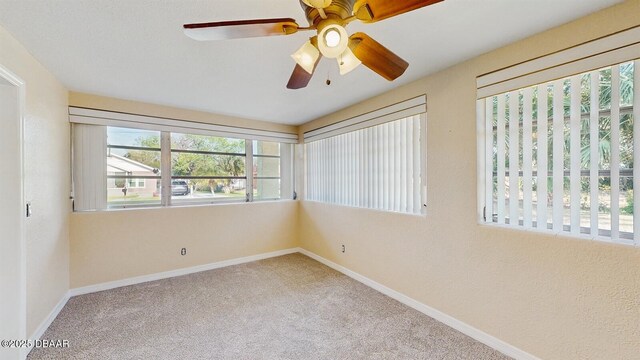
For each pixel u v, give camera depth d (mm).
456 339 2084
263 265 3842
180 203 3576
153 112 3268
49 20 1549
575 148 1619
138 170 3293
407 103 2600
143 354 1918
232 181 3994
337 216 3633
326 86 2656
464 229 2158
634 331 1409
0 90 1775
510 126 1902
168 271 3396
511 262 1879
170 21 1563
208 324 2303
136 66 2186
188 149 3639
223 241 3812
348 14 1137
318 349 1977
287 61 2096
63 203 2648
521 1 1404
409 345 2018
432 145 2387
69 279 2811
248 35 1198
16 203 1804
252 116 3883
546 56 1688
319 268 3713
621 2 1417
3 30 1636
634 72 1409
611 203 1502
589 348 1549
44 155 2211
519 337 1839
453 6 1444
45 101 2227
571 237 1615
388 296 2836
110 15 1505
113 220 3070
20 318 1806
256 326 2273
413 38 1778
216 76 2395
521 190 1872
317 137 4020
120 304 2652
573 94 1620
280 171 4453
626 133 1477
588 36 1530
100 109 2941
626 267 1430
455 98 2201
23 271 1834
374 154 3098
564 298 1642
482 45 1878
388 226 2857
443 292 2318
